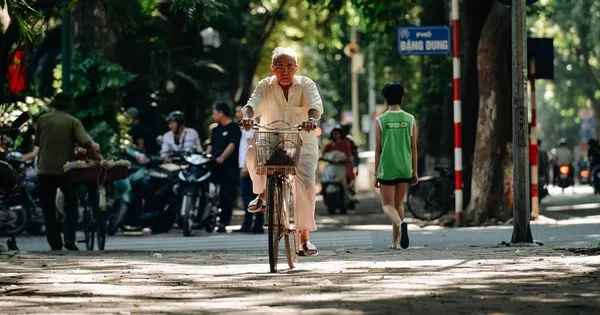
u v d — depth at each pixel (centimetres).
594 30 12312
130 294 1675
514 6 2780
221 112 4284
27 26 2636
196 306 1504
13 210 4116
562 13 12194
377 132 2850
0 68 3025
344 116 10556
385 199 2862
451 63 5659
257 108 2131
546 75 4284
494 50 4228
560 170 8238
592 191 8488
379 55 7025
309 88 2152
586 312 1400
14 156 3962
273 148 2062
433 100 6397
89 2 3891
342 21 8806
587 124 15850
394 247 2884
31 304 1565
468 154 4775
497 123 4231
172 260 2552
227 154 4241
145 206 4250
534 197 4225
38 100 4575
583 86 13575
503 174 4234
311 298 1569
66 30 4612
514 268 2028
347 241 3444
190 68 5775
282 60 2134
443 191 4709
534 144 4250
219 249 3225
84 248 3512
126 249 3341
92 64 4775
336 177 5653
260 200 2194
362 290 1670
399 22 5522
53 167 3247
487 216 4234
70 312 1466
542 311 1409
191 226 4019
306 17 7969
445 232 3653
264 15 7712
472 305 1470
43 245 3675
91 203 3291
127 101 5300
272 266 2078
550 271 1953
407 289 1673
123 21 3825
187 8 3600
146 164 4288
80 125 3262
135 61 5353
